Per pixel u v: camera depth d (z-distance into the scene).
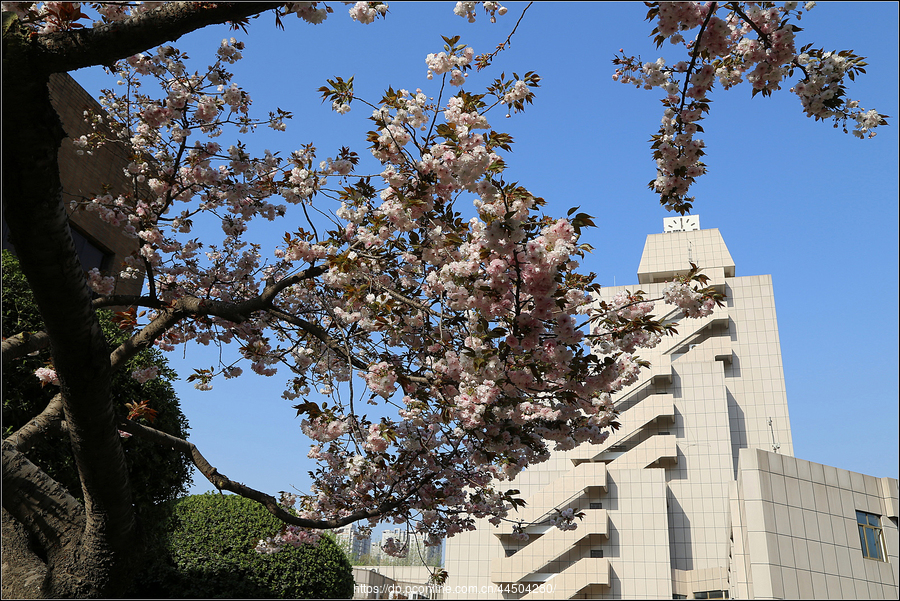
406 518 6.42
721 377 27.70
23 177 3.81
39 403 7.62
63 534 5.01
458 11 4.33
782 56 4.15
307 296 6.88
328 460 6.41
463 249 4.18
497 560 23.31
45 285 4.25
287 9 3.82
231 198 6.17
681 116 4.46
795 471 12.22
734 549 15.22
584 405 5.37
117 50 3.74
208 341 6.98
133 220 6.09
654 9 3.98
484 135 4.15
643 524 23.42
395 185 4.65
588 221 3.76
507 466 5.48
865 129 4.08
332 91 4.50
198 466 6.06
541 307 3.90
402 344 5.72
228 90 5.94
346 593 11.35
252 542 9.66
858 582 11.54
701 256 35.47
